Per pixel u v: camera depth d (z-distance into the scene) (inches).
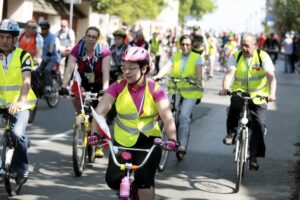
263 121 446.0
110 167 273.4
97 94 446.3
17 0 1432.1
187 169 484.7
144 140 281.0
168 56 768.3
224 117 796.6
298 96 1149.7
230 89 460.4
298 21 2532.0
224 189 427.5
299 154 573.0
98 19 2049.7
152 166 272.4
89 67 453.7
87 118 440.5
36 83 393.4
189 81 497.7
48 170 450.3
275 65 2268.7
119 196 269.0
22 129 352.8
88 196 386.6
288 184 451.2
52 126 649.0
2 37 350.0
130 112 279.0
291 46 1834.4
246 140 423.2
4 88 356.2
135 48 276.5
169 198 393.4
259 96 430.3
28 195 379.2
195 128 697.0
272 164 521.0
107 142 277.1
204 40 1112.8
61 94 447.2
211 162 516.7
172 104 498.0
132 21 1862.7
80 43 453.7
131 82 276.7
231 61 452.4
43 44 757.3
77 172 431.8
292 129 731.4
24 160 364.8
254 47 446.3
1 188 389.4
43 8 1569.9
